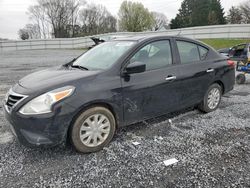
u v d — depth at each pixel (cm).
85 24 7619
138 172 275
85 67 360
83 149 311
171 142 348
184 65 407
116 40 413
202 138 361
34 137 280
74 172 275
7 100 308
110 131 331
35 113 276
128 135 371
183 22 6806
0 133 379
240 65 775
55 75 328
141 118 362
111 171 277
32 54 2339
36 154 314
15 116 283
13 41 3338
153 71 364
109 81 318
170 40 402
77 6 7200
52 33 7075
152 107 368
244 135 371
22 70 1123
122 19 6494
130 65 323
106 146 336
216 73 458
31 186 250
